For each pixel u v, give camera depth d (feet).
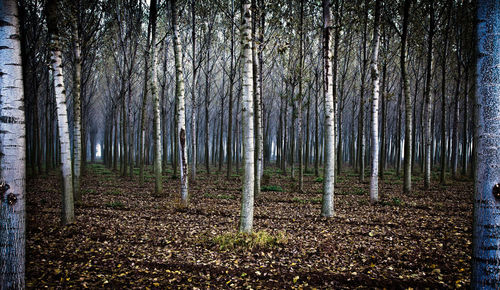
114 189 47.21
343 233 23.04
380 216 28.40
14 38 10.27
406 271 16.19
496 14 9.16
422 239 21.27
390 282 14.85
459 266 16.65
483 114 9.33
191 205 34.32
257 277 15.60
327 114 28.30
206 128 70.03
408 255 18.34
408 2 39.01
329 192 28.43
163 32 64.85
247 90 20.36
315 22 53.06
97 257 17.95
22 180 10.41
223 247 19.44
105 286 14.42
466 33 52.06
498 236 8.98
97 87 99.04
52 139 83.35
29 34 42.19
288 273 15.97
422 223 25.46
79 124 32.78
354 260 17.75
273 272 16.12
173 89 93.50
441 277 15.39
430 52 45.55
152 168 94.17
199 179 62.90
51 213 28.78
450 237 21.54
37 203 33.76
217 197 40.32
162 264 17.03
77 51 31.12
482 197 9.28
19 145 10.28
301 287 14.57
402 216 28.22
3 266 9.97
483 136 9.31
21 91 10.45
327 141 28.35
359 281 15.08
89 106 94.43
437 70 68.13
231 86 61.05
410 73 72.79
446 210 30.55
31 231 22.58
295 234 22.85
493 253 9.02
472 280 9.56
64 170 24.54
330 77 28.04
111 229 23.81
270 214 29.91
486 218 9.15
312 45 57.26
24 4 35.04
